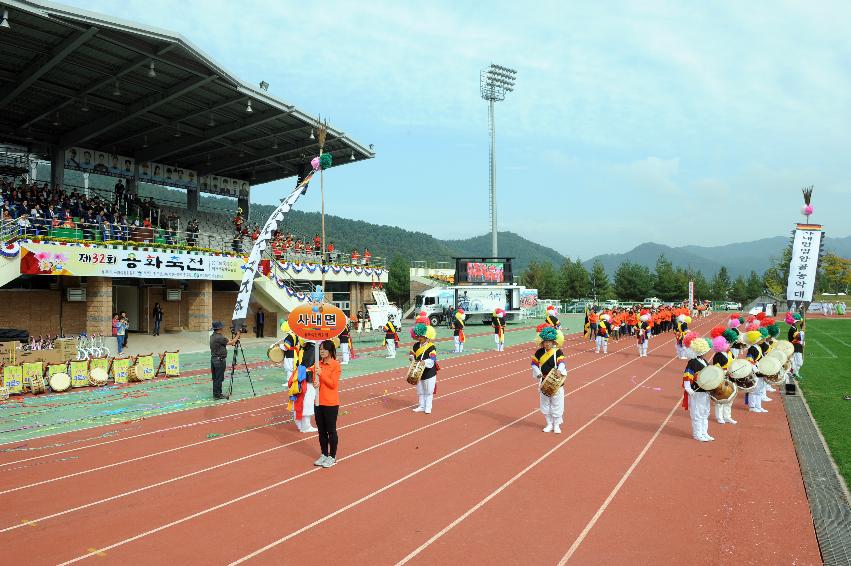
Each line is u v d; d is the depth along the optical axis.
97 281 25.41
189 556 6.07
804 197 18.47
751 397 13.54
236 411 13.59
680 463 9.43
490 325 48.38
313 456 9.78
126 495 7.89
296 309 11.34
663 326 41.56
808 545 6.39
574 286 88.00
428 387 13.14
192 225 33.38
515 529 6.78
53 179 34.06
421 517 7.13
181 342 29.08
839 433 11.23
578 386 17.41
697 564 5.95
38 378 15.91
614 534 6.66
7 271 22.22
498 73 55.44
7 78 25.12
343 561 5.96
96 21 19.84
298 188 17.00
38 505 7.52
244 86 26.22
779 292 83.19
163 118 31.02
